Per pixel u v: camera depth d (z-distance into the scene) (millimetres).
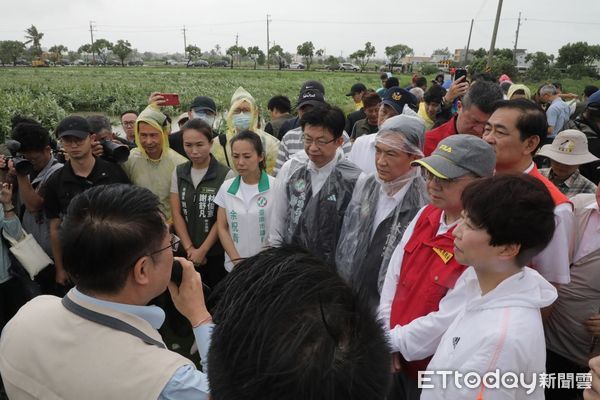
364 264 2436
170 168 3764
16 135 3428
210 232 3527
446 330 1752
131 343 1189
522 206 1398
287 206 3004
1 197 2912
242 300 832
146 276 1263
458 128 2949
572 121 4211
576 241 2250
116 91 27453
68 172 3244
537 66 39250
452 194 1876
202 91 32031
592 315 2199
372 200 2533
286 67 84688
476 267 1531
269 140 4445
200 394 1153
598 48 41594
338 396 729
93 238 1174
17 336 1236
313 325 759
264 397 747
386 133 2309
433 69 52750
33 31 82812
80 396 1136
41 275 3430
